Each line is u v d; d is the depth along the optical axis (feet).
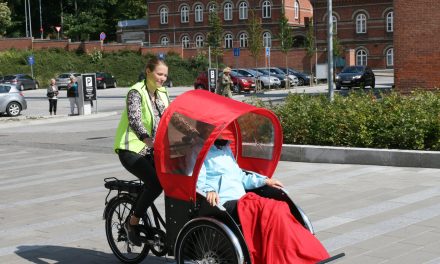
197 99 17.66
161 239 18.90
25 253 22.56
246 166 19.56
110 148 52.34
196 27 254.47
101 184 36.11
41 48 228.02
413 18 75.46
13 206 31.07
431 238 22.17
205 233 16.78
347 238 22.61
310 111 42.50
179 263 17.40
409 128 37.70
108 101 129.18
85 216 28.14
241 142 19.49
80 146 54.54
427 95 42.65
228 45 247.50
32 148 55.52
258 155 19.24
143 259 20.48
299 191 31.07
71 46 226.58
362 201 28.30
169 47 223.92
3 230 26.21
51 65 213.46
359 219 25.18
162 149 17.46
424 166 35.76
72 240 24.12
